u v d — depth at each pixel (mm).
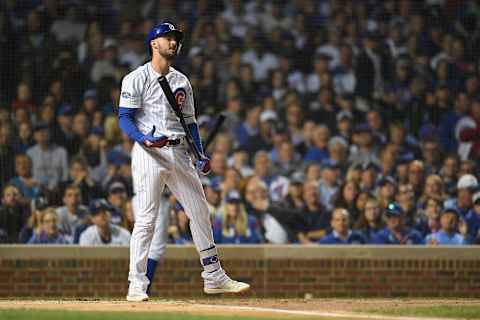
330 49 57719
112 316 23156
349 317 23938
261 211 50875
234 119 54875
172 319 22531
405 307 27641
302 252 48469
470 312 25656
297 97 56062
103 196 49844
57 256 47531
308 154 54094
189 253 47656
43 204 49594
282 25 58281
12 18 54094
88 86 53875
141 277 29000
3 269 47281
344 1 58625
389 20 58125
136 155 28859
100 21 55844
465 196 51344
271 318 23406
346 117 55250
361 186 51375
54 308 26125
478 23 57594
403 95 56188
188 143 29000
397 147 54344
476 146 54250
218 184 51312
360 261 48719
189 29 57125
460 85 56281
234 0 58219
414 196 51344
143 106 28781
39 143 51250
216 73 56250
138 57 55656
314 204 51188
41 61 53719
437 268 48906
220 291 29656
